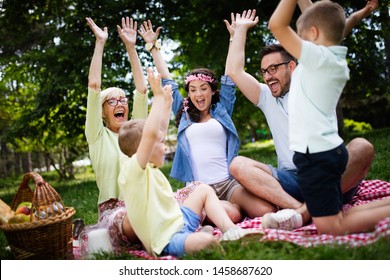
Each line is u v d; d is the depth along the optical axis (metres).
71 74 10.27
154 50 4.36
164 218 2.90
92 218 5.18
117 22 10.17
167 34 10.70
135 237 3.17
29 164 21.59
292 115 2.82
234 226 3.04
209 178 3.79
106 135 3.86
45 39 11.25
